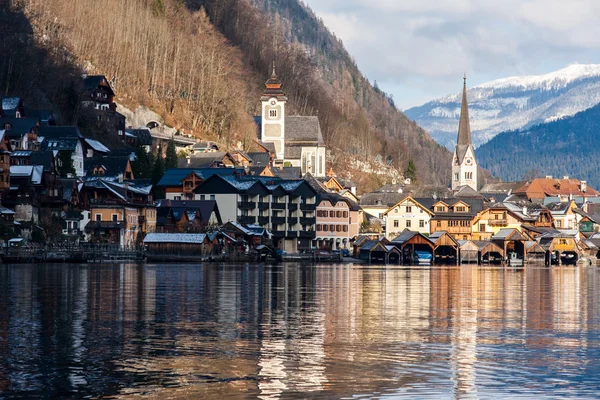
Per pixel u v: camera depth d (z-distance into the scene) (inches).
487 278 5118.1
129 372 1857.8
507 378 1839.3
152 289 3612.2
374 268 6437.0
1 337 2219.5
